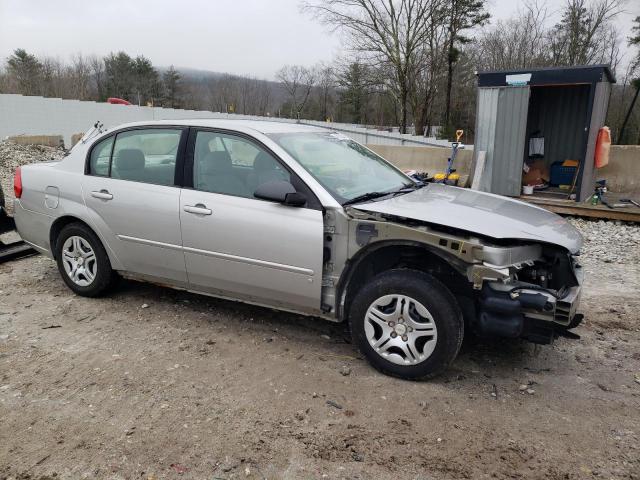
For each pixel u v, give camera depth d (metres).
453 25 35.12
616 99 37.53
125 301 5.07
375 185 4.35
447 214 3.71
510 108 10.55
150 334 4.38
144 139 4.64
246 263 4.08
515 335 3.41
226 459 2.86
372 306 3.70
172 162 4.46
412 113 38.59
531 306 3.33
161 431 3.09
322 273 3.82
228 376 3.72
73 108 25.11
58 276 5.77
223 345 4.20
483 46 41.09
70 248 5.08
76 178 4.95
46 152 16.23
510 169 10.73
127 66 61.38
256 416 3.25
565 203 9.95
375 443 3.00
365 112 52.78
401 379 3.69
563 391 3.61
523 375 3.82
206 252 4.24
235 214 4.07
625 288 5.84
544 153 11.59
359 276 3.95
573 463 2.86
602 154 10.09
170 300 5.11
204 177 4.31
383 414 3.29
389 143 22.33
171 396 3.46
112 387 3.56
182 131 4.47
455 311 3.50
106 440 3.01
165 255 4.48
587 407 3.41
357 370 3.83
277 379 3.68
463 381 3.71
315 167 4.09
